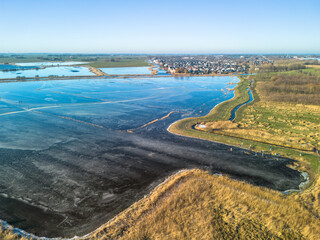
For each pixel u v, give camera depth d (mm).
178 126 53281
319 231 21797
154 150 39781
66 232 21641
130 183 29844
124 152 38781
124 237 20812
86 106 73500
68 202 25875
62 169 32781
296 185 30094
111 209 24969
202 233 21609
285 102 81875
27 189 27969
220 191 28047
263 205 25578
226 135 48750
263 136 46781
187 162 35688
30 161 34875
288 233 21781
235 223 23062
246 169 33844
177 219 23375
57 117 59594
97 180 30281
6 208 24641
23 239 20250
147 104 79438
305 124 56000
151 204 25484
